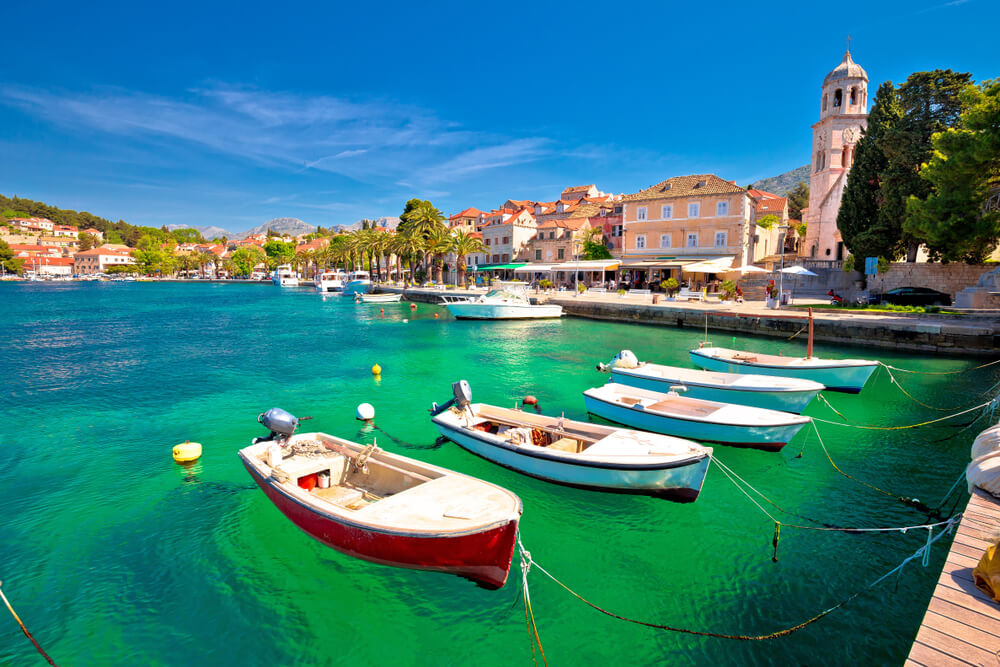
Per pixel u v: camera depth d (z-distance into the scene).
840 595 7.00
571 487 9.80
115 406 16.31
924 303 32.84
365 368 22.45
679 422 11.95
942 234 27.17
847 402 16.33
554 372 21.41
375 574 7.50
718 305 37.41
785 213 63.84
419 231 71.44
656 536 8.52
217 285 145.38
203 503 9.62
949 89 33.72
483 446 10.96
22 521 8.98
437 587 7.24
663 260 50.47
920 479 10.70
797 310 32.72
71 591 7.13
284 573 7.53
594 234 65.25
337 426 14.27
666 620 6.60
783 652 6.02
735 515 9.20
